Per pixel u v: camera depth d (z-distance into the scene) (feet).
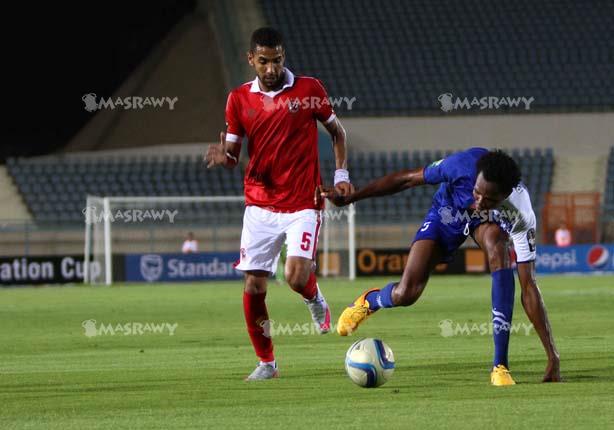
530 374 91.81
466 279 302.45
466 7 432.66
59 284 302.04
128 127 400.67
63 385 89.61
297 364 105.40
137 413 71.67
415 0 435.12
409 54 414.82
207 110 398.83
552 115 390.83
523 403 72.79
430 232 86.94
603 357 106.32
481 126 389.39
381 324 156.66
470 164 83.71
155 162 370.53
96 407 75.05
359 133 387.14
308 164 90.99
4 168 365.61
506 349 84.17
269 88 89.30
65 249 334.85
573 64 412.98
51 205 353.31
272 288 271.90
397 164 376.89
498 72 409.28
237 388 85.51
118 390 85.46
